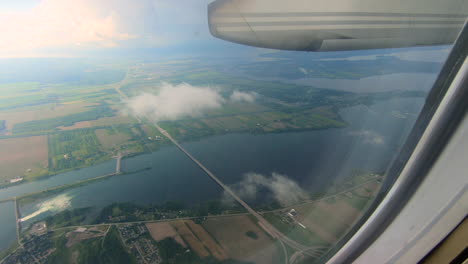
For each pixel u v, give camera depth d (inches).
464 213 76.2
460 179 76.6
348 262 112.9
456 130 78.2
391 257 94.1
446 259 80.8
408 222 92.0
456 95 79.0
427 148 87.7
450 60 85.7
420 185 89.4
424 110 93.6
